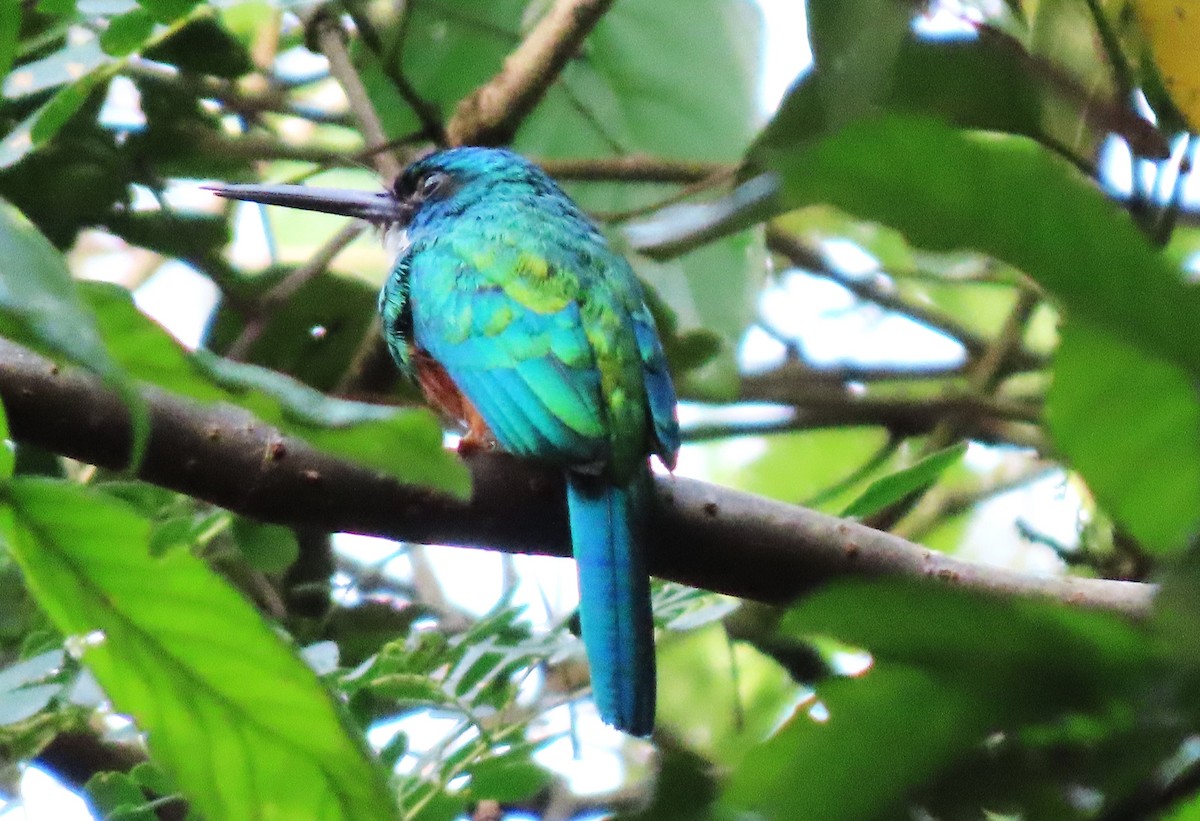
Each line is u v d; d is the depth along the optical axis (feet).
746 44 38.63
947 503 40.27
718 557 22.30
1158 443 7.88
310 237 44.98
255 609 12.95
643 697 22.03
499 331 26.63
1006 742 8.20
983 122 15.52
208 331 35.47
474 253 28.55
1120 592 20.08
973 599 6.97
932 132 6.85
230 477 19.62
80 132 31.99
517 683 22.52
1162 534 8.01
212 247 34.17
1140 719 7.30
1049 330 46.06
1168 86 15.15
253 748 13.82
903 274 40.04
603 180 35.94
